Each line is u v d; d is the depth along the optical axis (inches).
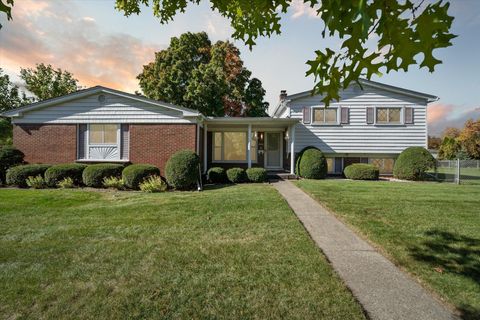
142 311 90.7
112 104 429.7
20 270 119.0
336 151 526.3
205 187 389.7
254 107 928.9
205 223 191.8
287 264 124.7
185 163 361.7
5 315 89.0
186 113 420.8
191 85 753.6
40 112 432.5
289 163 530.0
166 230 176.2
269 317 88.0
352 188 352.8
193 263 125.9
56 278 111.9
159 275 114.5
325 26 55.4
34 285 106.5
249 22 113.0
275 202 259.1
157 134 426.9
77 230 176.6
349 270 121.1
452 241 155.9
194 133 424.5
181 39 832.3
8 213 224.4
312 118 527.2
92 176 371.9
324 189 343.9
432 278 112.7
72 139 430.6
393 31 52.0
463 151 873.5
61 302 95.6
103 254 136.5
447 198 284.8
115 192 339.0
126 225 187.8
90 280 110.4
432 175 479.5
